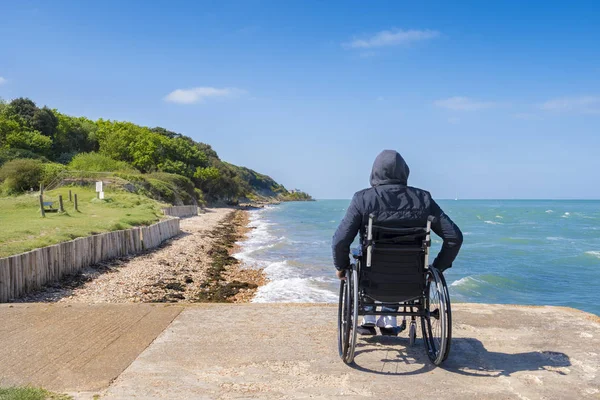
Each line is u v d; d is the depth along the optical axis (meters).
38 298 11.98
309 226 53.31
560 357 4.19
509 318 5.40
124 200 40.59
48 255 13.36
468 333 4.83
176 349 4.33
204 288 16.30
